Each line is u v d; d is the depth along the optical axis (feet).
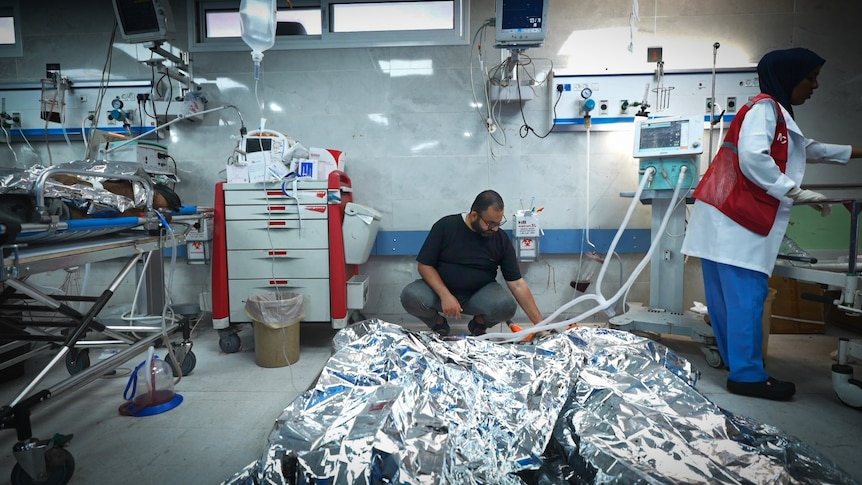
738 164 5.86
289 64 9.59
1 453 4.73
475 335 8.43
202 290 10.05
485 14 9.31
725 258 5.90
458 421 4.12
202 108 9.42
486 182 9.64
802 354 7.64
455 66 9.45
